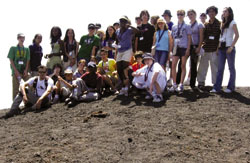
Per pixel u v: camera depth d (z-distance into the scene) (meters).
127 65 7.62
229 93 7.61
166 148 4.64
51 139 5.32
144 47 7.93
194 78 8.27
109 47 8.64
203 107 6.49
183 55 7.54
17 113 7.61
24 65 8.95
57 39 9.27
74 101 7.45
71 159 4.45
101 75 8.02
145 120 5.83
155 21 8.70
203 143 4.83
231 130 5.31
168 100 7.07
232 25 7.14
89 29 9.04
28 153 4.80
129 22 7.81
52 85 7.86
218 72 7.65
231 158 4.34
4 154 4.86
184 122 5.68
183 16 7.47
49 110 7.31
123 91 7.67
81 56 9.15
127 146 4.75
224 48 7.44
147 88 7.14
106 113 6.35
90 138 5.18
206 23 8.19
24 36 8.91
